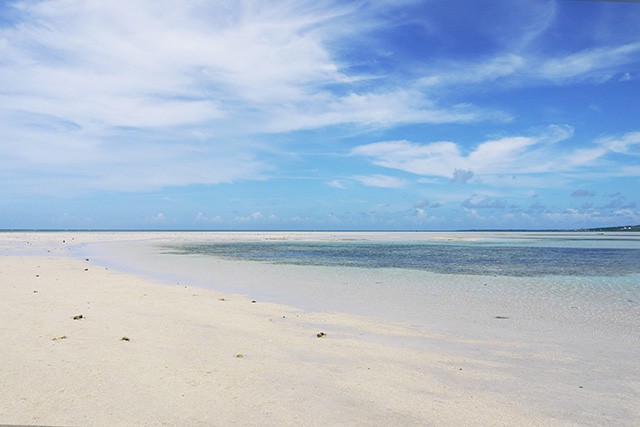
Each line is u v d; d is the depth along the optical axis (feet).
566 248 178.09
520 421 18.71
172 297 48.60
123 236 310.24
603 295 54.70
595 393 22.27
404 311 43.75
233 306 44.24
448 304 47.83
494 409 19.92
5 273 66.54
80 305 41.19
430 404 20.22
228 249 158.51
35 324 32.63
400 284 64.39
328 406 19.56
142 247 165.99
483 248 177.58
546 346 31.24
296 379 22.91
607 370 26.03
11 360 24.08
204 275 74.54
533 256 128.36
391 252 147.23
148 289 54.54
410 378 23.85
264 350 28.25
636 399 21.54
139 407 18.72
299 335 32.78
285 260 110.01
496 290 58.49
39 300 43.21
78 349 26.53
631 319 40.55
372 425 17.75
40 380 21.33
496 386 23.02
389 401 20.36
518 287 61.57
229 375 23.07
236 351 27.71
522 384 23.41
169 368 23.77
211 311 40.81
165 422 17.43
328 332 34.32
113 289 53.21
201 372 23.35
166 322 35.14
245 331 33.24
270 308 44.09
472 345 31.32
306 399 20.26
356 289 58.90
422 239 295.28
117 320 35.09
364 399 20.51
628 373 25.49
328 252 144.87
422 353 28.94
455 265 97.25
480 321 39.37
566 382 23.86
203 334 31.65
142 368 23.56
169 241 225.97
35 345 27.02
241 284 63.31
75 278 63.26
